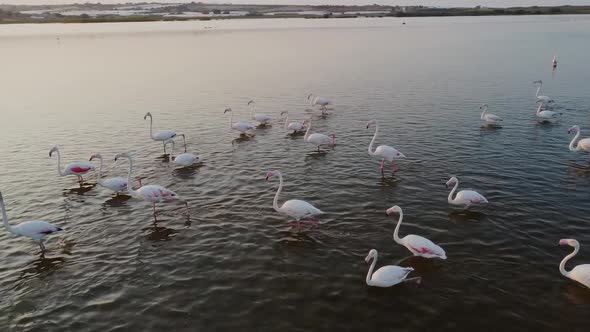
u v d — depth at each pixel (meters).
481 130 33.25
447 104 42.22
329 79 58.09
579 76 55.47
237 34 143.12
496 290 14.80
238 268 16.44
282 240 18.34
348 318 13.65
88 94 50.31
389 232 18.73
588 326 13.12
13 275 16.38
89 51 94.00
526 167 25.48
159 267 16.66
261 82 56.84
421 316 13.66
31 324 13.70
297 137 33.25
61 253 17.84
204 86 54.72
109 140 33.12
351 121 37.06
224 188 23.88
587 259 16.34
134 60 79.94
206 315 13.90
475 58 75.75
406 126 34.91
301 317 13.73
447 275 15.70
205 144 31.94
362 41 111.94
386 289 15.01
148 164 27.98
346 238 18.36
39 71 67.81
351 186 23.64
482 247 17.33
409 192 22.61
